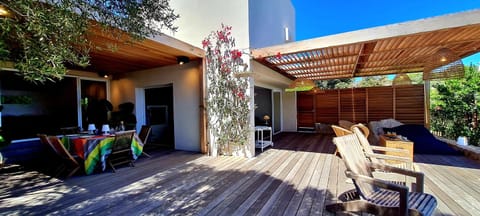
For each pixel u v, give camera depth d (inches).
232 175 152.0
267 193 119.7
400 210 71.4
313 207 102.3
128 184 137.3
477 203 103.7
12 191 127.3
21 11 63.1
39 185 136.7
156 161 195.9
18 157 213.5
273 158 199.6
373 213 80.6
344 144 98.9
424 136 232.4
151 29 110.3
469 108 232.2
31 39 65.6
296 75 325.7
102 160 160.2
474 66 237.5
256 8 226.5
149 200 113.4
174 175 154.0
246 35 203.5
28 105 227.0
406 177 127.1
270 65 244.5
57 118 249.0
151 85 269.7
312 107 385.7
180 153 228.8
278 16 309.1
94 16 85.1
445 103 261.4
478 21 121.9
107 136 167.5
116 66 252.4
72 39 74.4
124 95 297.3
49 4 65.4
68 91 259.9
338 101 366.0
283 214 96.3
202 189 127.2
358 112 351.9
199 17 229.5
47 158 196.7
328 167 168.2
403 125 266.4
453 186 124.9
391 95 329.1
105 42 148.9
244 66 203.8
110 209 104.1
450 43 164.6
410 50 187.3
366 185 91.0
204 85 221.0
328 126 369.4
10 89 215.6
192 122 238.7
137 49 180.1
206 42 221.3
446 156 195.8
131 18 93.1
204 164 182.5
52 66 67.0
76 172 162.6
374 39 146.8
